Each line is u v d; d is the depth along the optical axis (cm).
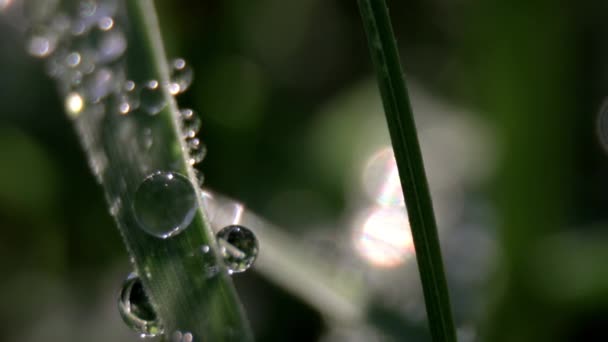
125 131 9
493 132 10
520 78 10
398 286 11
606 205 12
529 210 10
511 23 10
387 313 10
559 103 10
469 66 11
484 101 11
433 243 8
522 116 10
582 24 13
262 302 12
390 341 10
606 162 13
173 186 8
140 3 9
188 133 9
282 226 13
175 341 8
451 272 12
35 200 13
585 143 13
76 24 10
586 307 10
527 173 10
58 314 12
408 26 16
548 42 10
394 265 12
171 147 9
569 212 12
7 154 13
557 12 10
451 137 15
